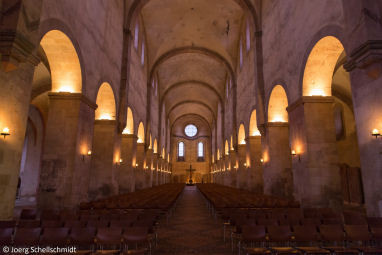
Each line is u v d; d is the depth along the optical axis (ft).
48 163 30.45
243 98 69.67
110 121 45.93
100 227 18.42
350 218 21.57
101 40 39.99
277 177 45.37
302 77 33.22
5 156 18.34
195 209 44.65
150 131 86.22
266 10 49.60
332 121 32.04
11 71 18.76
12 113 18.93
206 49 85.76
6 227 17.02
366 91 20.33
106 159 45.03
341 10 24.93
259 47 52.29
